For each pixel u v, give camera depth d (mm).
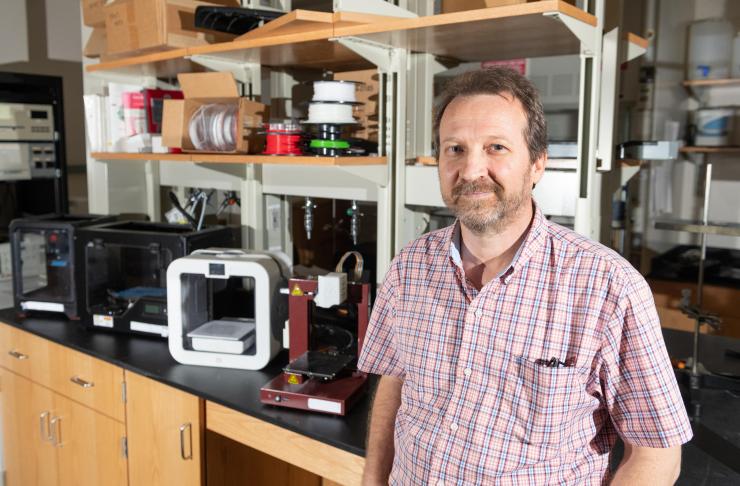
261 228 2588
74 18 3596
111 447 2121
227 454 1945
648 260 3906
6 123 2855
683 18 3777
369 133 2332
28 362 2400
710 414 1606
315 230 2756
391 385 1353
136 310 2225
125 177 2961
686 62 3793
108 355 2072
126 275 2441
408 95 2107
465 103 1065
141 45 2359
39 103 2971
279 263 2039
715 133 3760
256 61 2412
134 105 2639
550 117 2701
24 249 2920
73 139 3641
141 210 3049
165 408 1927
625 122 3346
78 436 2238
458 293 1141
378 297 1329
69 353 2209
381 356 1334
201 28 2301
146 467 2020
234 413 1767
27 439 2479
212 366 1984
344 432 1562
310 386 1728
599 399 1074
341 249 2721
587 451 1086
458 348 1121
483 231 1077
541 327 1047
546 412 1022
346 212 2451
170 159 2365
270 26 1911
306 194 2408
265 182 2537
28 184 3051
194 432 1861
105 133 2775
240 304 2320
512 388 1058
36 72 3430
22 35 3352
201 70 2684
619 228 3242
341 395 1666
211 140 2242
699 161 3828
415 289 1200
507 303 1074
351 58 2299
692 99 3812
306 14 1801
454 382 1117
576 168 1724
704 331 3416
